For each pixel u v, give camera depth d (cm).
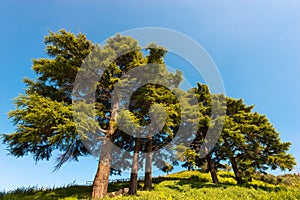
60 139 981
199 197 1220
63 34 1257
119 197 1089
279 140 1834
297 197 890
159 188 1354
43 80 1335
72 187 1536
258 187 1750
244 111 2045
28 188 1424
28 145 1167
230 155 1811
